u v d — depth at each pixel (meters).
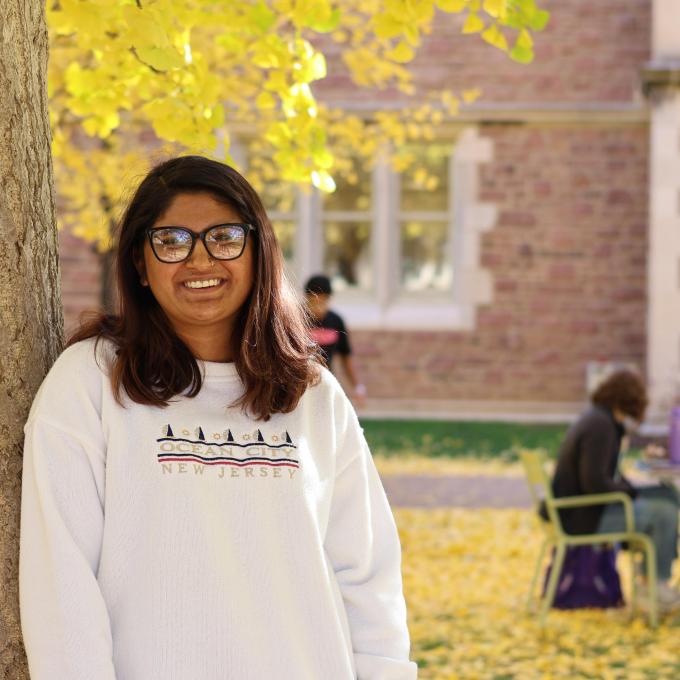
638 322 13.15
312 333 2.36
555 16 12.97
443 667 4.95
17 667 2.16
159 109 3.20
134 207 2.13
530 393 13.27
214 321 2.11
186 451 2.00
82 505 1.95
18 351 2.16
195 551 1.97
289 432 2.12
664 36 12.13
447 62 13.06
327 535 2.22
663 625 5.61
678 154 12.13
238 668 1.97
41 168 2.26
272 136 3.47
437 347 13.32
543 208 13.16
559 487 5.76
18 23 2.19
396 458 10.52
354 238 13.55
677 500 5.75
